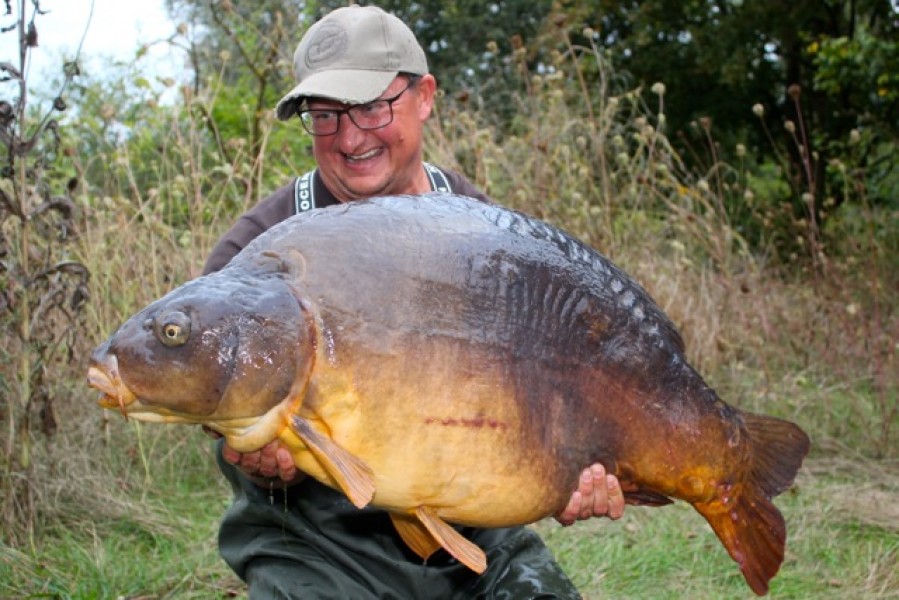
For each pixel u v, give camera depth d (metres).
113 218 5.26
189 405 1.94
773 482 2.34
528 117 7.45
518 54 6.00
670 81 14.99
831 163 6.95
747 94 14.88
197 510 4.39
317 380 1.95
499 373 2.02
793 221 7.17
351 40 2.74
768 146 15.21
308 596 2.54
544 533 4.16
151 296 4.75
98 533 4.05
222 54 5.16
